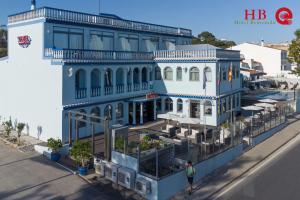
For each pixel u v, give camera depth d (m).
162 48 41.12
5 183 18.80
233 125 26.78
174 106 35.81
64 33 29.02
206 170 20.66
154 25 39.62
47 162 22.20
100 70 29.78
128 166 18.58
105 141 20.48
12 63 30.59
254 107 34.03
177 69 35.56
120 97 31.83
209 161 20.92
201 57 33.88
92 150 22.09
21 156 23.38
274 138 29.80
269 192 18.34
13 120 30.95
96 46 32.31
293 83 68.44
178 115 32.19
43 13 27.23
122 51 32.41
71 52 26.88
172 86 35.94
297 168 22.30
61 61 25.86
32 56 28.33
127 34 35.97
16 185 18.56
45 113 27.45
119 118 31.81
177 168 19.45
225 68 35.34
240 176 20.80
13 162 22.14
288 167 22.52
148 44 39.00
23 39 28.98
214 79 33.25
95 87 29.33
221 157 22.28
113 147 19.81
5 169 20.89
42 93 27.61
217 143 23.94
